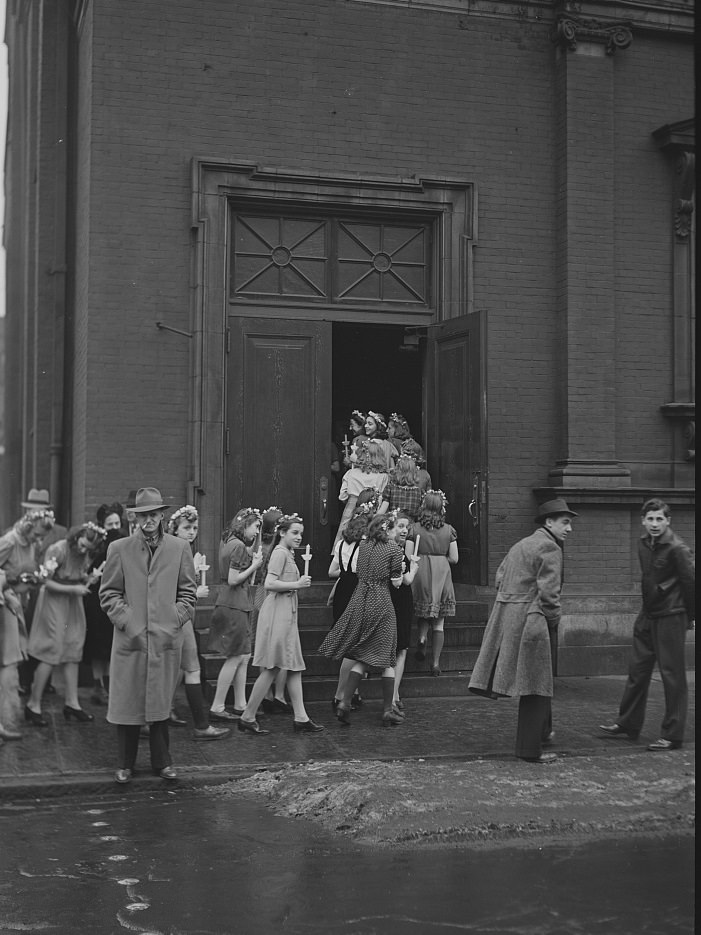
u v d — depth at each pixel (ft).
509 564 26.30
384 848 19.42
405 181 39.01
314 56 38.68
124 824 21.13
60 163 44.16
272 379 38.29
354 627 28.66
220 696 29.48
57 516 43.78
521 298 40.47
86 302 37.04
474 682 26.22
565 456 39.93
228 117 37.73
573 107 40.55
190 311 37.11
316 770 24.11
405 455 35.55
